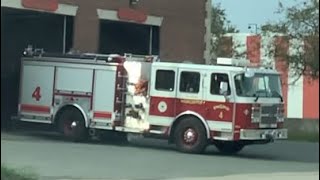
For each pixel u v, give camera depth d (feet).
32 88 74.69
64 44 85.46
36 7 81.30
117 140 74.69
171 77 67.15
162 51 94.84
